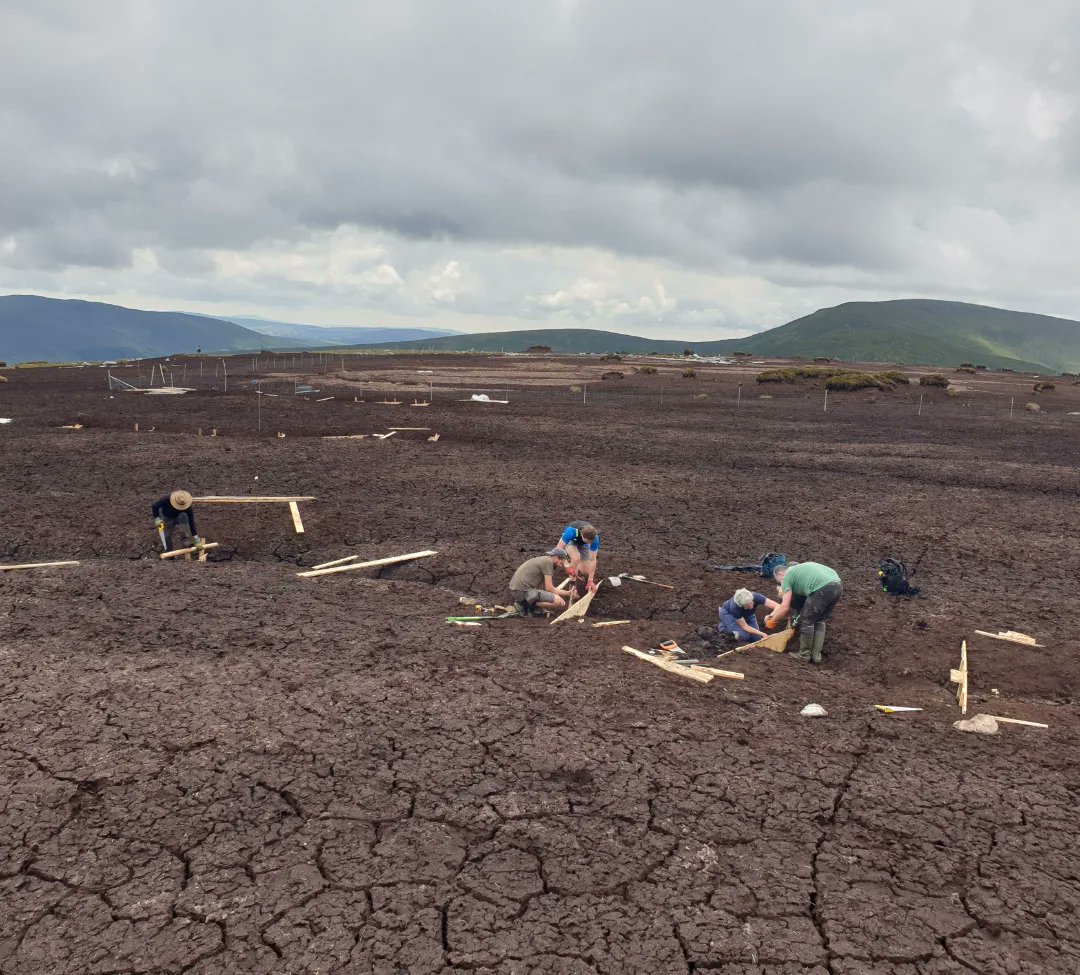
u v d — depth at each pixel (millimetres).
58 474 16109
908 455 21672
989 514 14469
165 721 5836
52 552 11102
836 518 13984
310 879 4117
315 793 4934
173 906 3895
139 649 7277
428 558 10992
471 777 5168
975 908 4023
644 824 4688
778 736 5871
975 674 7301
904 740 5871
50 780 5004
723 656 7605
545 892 4059
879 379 45688
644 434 25078
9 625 7820
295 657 7195
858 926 3869
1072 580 10609
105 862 4227
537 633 8102
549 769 5297
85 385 41406
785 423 29375
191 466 17359
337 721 5918
